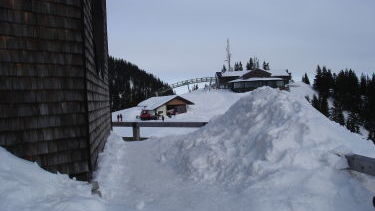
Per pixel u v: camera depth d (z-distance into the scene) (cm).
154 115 4609
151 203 602
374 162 512
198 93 6512
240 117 853
